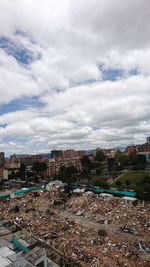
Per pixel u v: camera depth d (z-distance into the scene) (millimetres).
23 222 76375
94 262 45656
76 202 97938
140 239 56938
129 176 161500
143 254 48531
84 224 72250
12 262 37781
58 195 119000
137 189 99438
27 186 171750
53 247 53781
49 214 86688
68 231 64750
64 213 87688
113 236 60438
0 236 60844
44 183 175125
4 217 88125
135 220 69062
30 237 60000
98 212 82312
